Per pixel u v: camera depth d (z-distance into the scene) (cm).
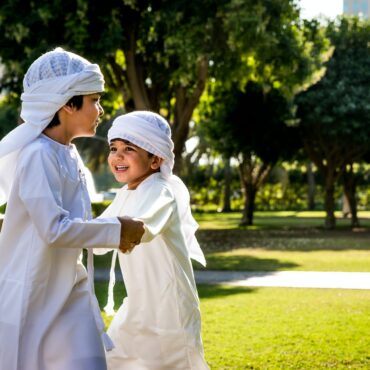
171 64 1894
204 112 2978
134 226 312
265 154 3064
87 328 314
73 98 315
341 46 2716
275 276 1259
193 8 1670
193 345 404
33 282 305
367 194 5906
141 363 405
